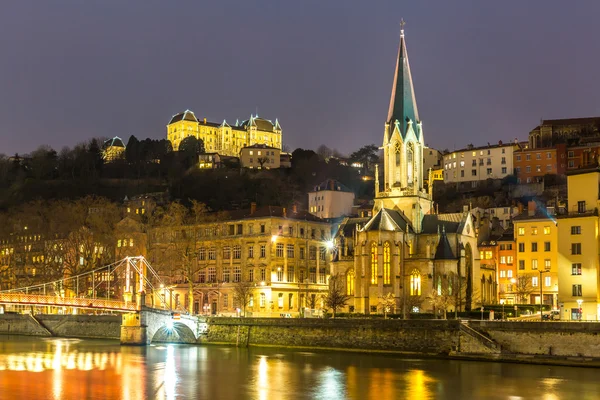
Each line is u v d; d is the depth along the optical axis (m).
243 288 199.75
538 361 124.81
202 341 169.12
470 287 190.38
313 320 152.38
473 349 132.12
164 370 123.69
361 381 110.81
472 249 192.50
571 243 149.00
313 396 100.38
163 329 175.62
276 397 99.94
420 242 192.12
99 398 99.56
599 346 120.62
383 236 184.50
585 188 149.62
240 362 132.88
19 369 125.62
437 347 136.00
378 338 143.12
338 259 197.00
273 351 150.75
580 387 103.75
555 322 124.62
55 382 111.88
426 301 180.75
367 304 182.88
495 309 174.38
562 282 149.38
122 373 120.50
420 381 110.06
